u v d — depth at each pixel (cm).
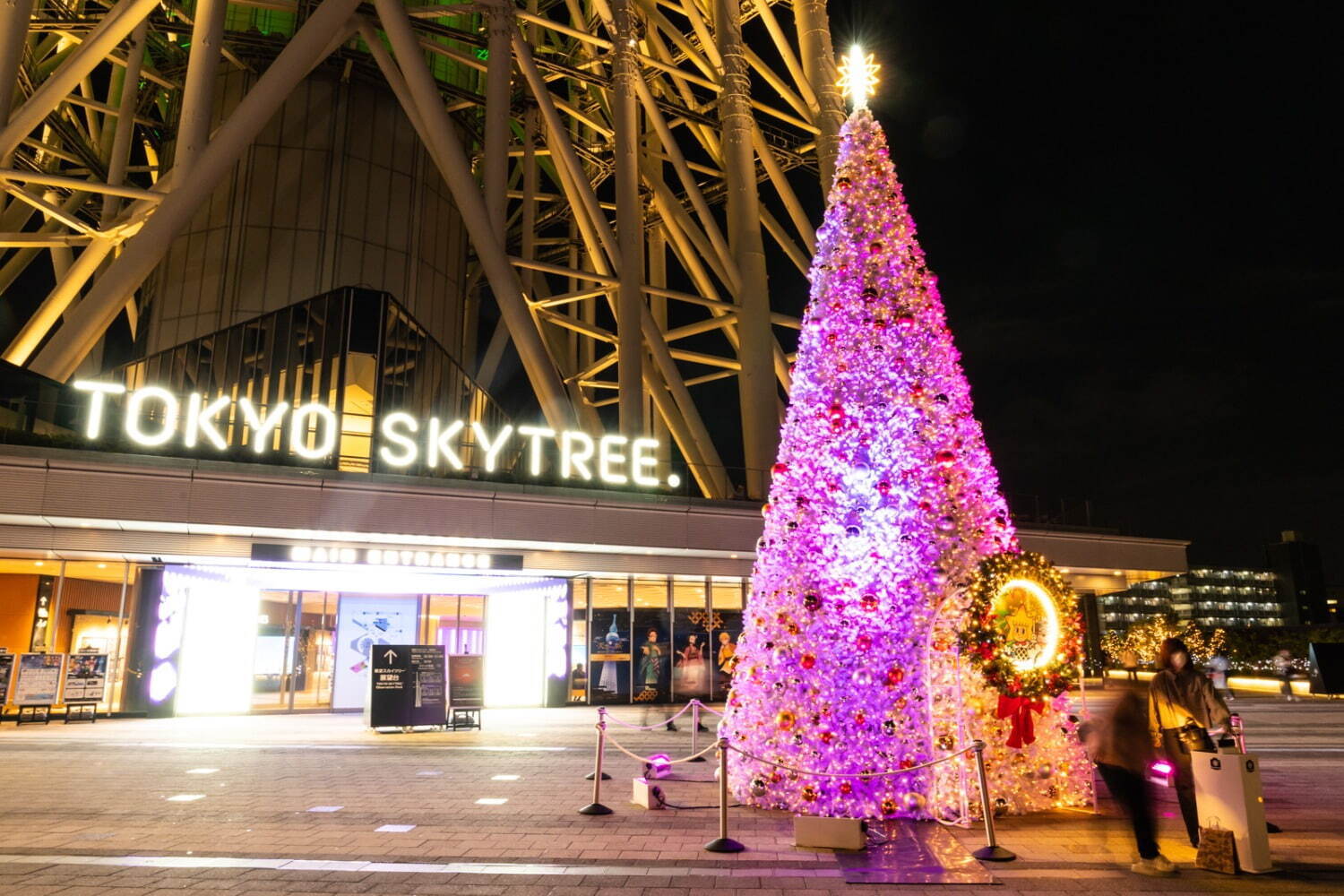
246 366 2764
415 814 974
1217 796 748
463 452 2798
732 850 798
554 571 2572
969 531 1027
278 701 2325
